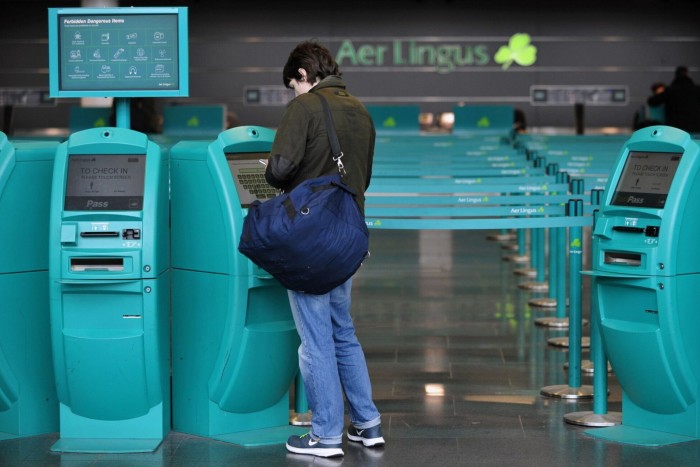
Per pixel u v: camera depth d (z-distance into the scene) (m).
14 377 6.68
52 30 6.81
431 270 14.48
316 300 6.11
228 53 26.30
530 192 9.70
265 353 6.56
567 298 11.77
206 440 6.64
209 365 6.62
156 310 6.39
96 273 6.30
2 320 6.59
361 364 6.46
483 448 6.47
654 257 6.29
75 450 6.39
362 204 6.14
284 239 5.74
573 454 6.34
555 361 9.03
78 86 6.83
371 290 12.86
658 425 6.75
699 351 6.49
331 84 6.21
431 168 12.25
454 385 8.16
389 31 26.34
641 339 6.41
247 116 26.34
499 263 15.14
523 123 22.19
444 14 26.30
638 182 6.51
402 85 26.39
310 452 6.29
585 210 8.12
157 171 6.40
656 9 26.14
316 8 26.25
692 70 26.19
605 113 26.34
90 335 6.38
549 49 26.30
